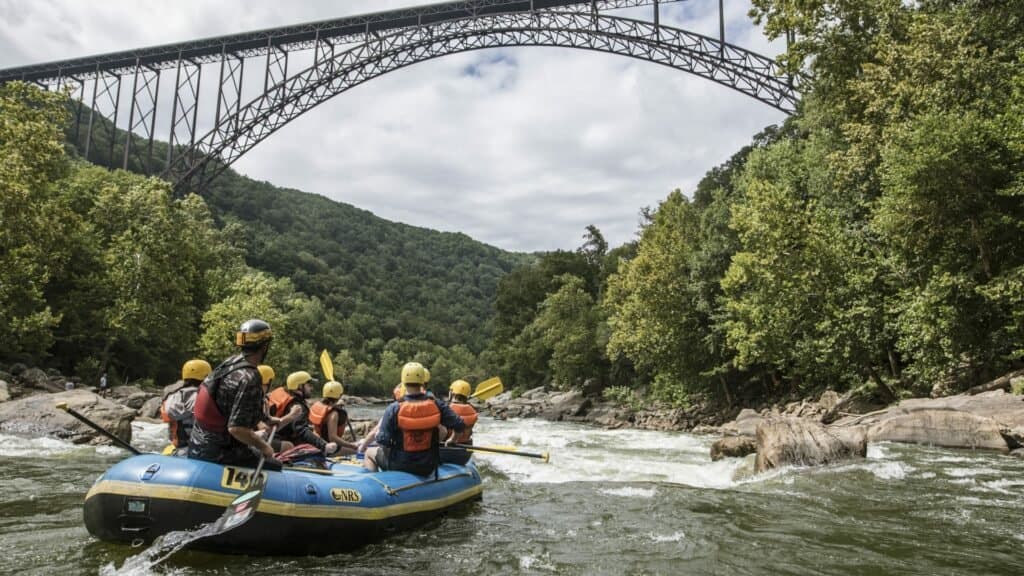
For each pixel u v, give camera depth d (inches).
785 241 864.9
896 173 704.4
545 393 2304.4
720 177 2269.9
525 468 452.8
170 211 1636.3
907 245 720.3
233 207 5757.9
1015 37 792.3
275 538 192.7
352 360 4035.4
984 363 715.4
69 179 1772.9
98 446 521.7
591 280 2770.7
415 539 230.5
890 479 356.2
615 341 1472.7
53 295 1402.6
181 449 228.4
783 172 1177.4
